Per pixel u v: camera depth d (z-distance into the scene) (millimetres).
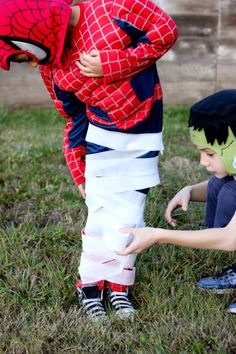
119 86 2291
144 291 2779
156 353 2336
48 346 2426
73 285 2830
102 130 2406
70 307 2701
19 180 4160
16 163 4461
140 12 2230
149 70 2344
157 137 2434
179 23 6211
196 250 3098
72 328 2521
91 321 2574
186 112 6129
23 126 5816
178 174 4172
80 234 3299
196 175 4176
